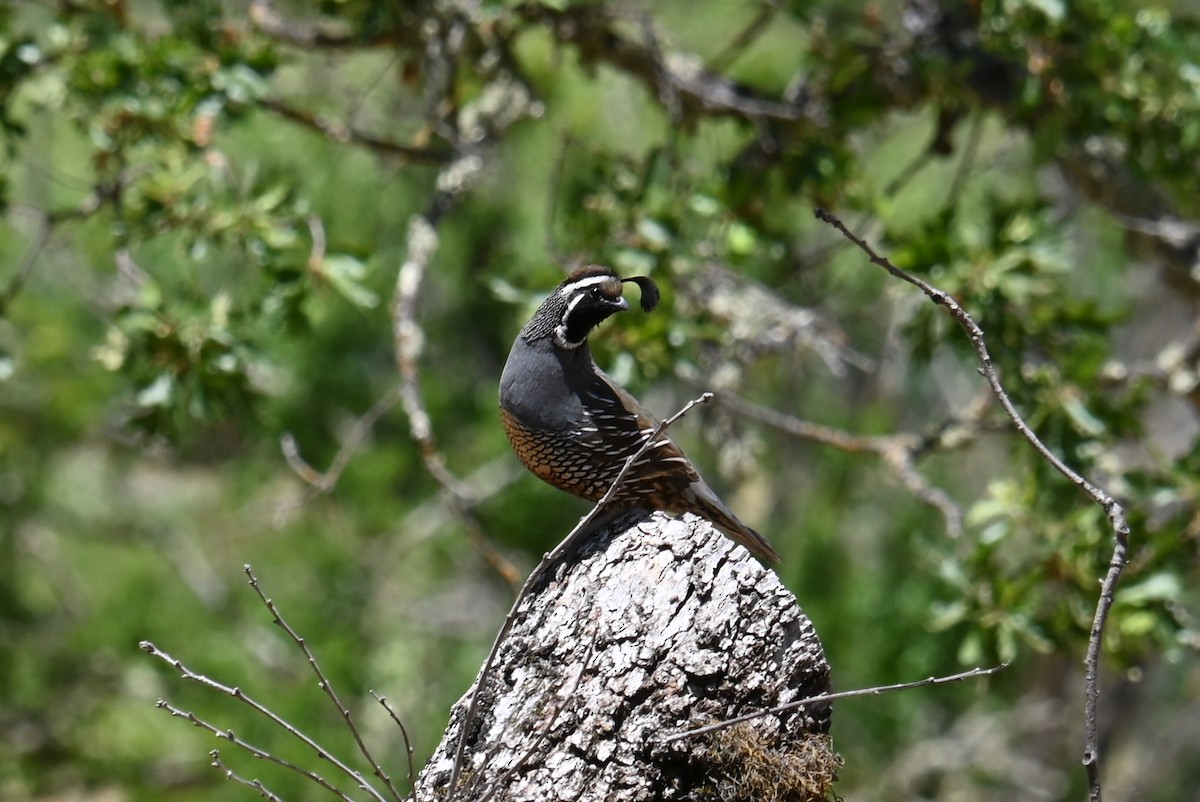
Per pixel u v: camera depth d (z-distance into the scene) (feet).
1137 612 37.40
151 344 36.78
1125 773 73.92
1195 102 40.52
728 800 19.92
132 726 60.80
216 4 39.04
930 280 37.42
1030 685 69.51
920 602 57.16
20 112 58.18
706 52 60.18
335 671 54.85
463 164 39.86
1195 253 44.65
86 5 39.22
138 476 71.41
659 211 38.01
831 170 41.32
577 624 20.97
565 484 28.71
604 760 19.97
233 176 42.22
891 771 63.41
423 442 36.78
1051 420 37.91
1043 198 38.63
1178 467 39.01
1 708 61.67
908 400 68.80
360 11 39.96
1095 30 38.88
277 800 20.11
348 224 57.00
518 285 37.86
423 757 53.62
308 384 58.08
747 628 20.48
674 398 59.31
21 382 61.52
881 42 41.93
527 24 41.50
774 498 65.10
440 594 66.49
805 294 47.91
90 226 58.18
